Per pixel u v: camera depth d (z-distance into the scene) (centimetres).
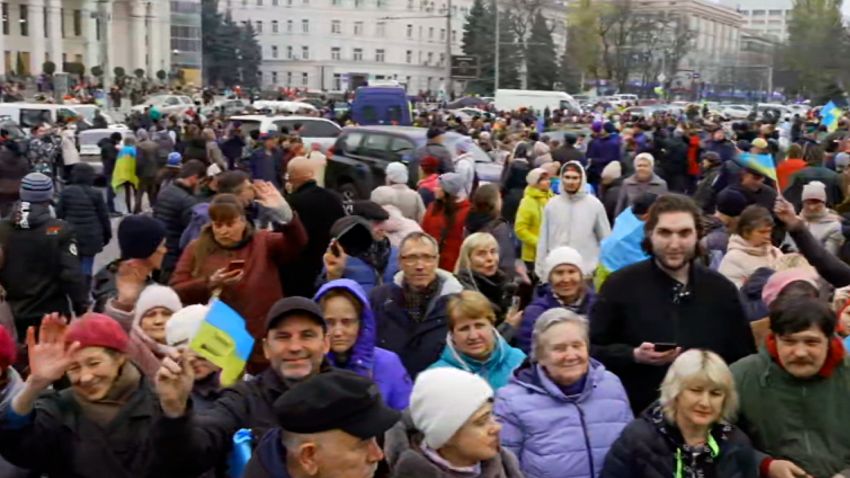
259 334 604
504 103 5706
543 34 8562
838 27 8019
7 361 407
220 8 11362
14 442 368
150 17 9581
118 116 5309
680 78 8975
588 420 443
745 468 407
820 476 416
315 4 11269
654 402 441
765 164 754
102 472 374
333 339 462
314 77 11362
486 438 358
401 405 475
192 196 938
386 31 11462
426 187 1193
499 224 887
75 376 378
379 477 368
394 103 3381
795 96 9225
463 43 9069
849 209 1022
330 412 291
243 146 2244
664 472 408
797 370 421
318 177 797
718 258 804
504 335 616
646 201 717
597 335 486
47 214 757
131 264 559
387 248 726
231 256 624
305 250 727
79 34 9150
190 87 8312
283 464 308
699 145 2008
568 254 611
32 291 745
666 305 475
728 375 408
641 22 8181
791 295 442
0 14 7950
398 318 574
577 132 2725
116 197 2189
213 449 371
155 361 481
